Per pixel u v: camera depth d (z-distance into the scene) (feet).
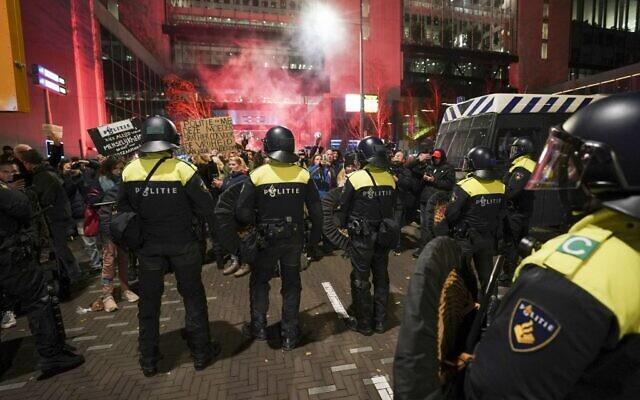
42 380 9.77
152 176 9.37
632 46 195.00
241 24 180.24
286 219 10.69
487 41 188.44
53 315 9.95
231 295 15.39
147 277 9.69
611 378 2.31
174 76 160.66
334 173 24.20
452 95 175.94
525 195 14.74
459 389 3.04
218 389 9.26
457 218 11.63
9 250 9.15
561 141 2.77
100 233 14.15
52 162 22.38
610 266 2.29
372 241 11.41
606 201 2.43
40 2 38.55
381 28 163.94
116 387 9.41
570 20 186.09
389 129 165.37
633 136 2.31
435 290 3.04
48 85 35.55
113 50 66.44
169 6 171.53
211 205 10.07
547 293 2.35
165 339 11.85
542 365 2.26
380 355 10.65
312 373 9.86
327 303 14.34
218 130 25.21
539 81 185.78
